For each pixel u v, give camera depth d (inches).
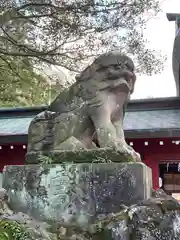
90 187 137.6
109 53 156.8
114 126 158.4
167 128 304.8
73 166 141.0
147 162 328.8
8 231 115.0
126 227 118.6
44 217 139.3
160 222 119.0
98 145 153.0
